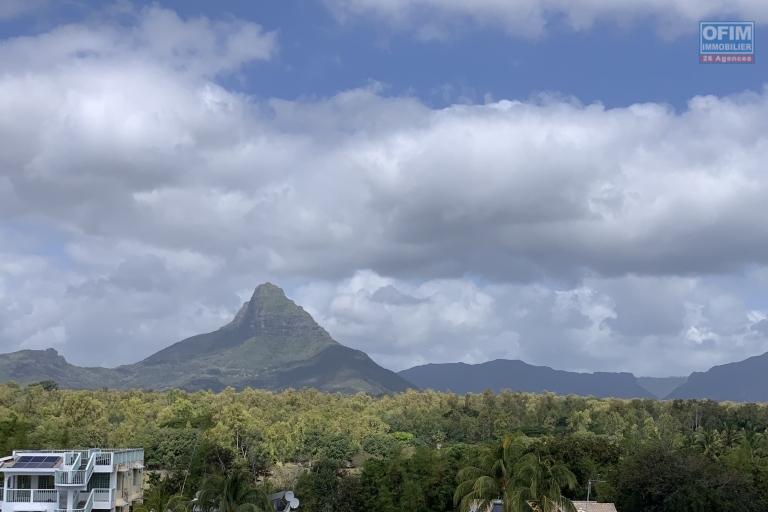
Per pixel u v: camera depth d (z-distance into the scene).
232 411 192.88
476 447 130.00
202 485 71.00
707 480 98.25
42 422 168.12
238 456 156.00
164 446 151.75
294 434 178.25
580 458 116.94
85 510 87.44
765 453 137.12
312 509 112.50
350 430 198.38
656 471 100.12
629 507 101.50
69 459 89.19
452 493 108.81
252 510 66.19
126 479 98.88
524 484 74.06
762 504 100.44
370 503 110.50
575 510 73.44
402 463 115.06
